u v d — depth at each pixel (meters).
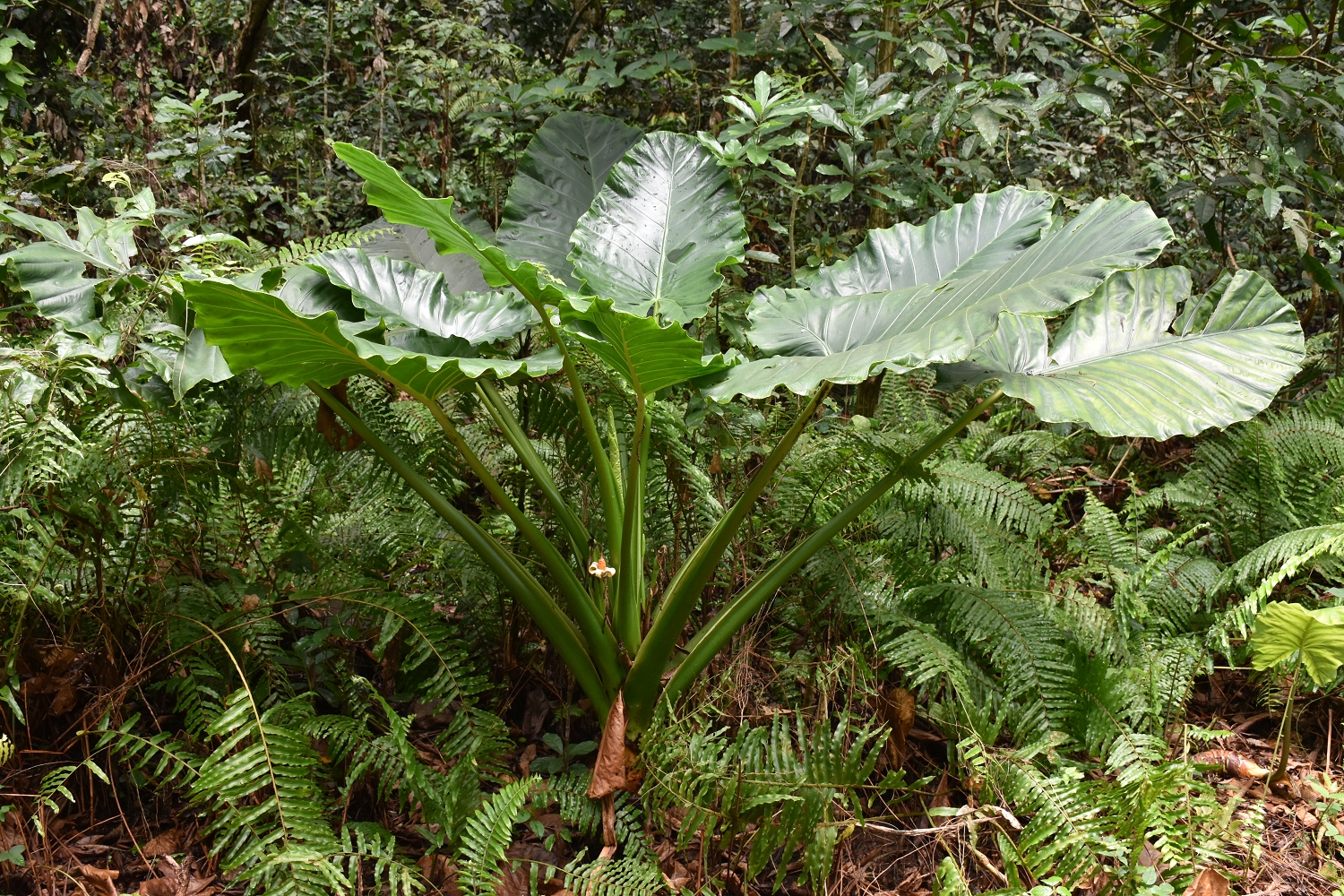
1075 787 2.08
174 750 2.00
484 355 2.80
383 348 1.93
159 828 2.13
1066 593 2.78
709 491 2.78
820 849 1.98
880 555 2.91
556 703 2.60
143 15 3.87
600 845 2.23
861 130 3.65
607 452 2.71
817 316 2.30
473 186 4.87
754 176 3.79
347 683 2.38
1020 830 2.22
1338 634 2.25
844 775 2.01
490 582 2.55
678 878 2.13
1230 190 4.16
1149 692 2.56
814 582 2.76
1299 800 2.48
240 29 5.14
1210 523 3.32
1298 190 4.07
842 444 2.80
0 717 2.09
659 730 2.19
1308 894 2.18
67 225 3.50
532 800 2.22
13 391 1.95
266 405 2.51
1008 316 2.47
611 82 4.36
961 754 2.30
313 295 2.39
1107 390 2.03
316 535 2.69
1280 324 2.22
